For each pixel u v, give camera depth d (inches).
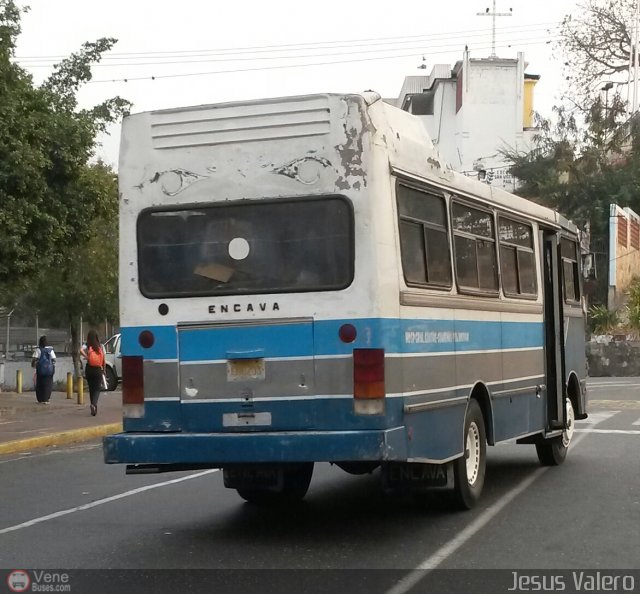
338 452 307.1
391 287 319.0
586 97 2080.5
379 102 326.3
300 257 319.9
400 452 315.3
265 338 321.1
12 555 315.6
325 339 315.6
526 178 2007.9
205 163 331.9
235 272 326.3
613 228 1617.9
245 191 326.6
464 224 385.4
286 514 378.3
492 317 409.1
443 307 357.7
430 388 343.0
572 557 299.6
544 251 494.9
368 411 310.5
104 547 325.1
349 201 315.9
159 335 332.2
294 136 322.3
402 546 317.4
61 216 840.3
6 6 797.2
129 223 338.6
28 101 812.0
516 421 435.5
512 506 384.5
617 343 1397.6
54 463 569.3
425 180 348.8
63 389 1315.2
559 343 494.9
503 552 306.7
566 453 523.8
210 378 326.0
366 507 390.6
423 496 375.2
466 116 2453.2
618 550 308.2
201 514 381.7
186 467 334.3
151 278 335.0
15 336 1884.8
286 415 318.0
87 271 1341.0
